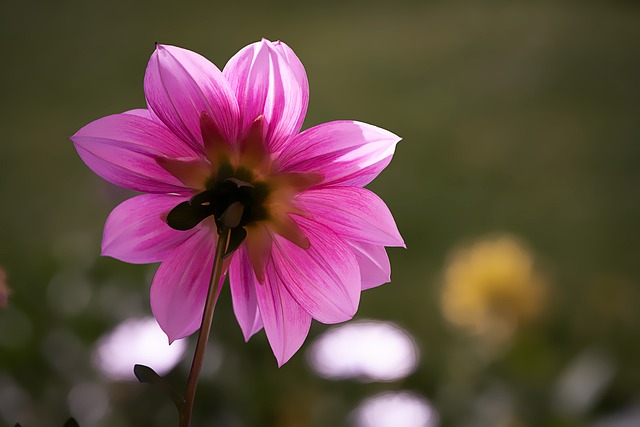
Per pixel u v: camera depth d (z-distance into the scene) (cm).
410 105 391
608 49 425
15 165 314
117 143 56
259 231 57
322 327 117
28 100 384
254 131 56
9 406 99
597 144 335
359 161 57
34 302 115
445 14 497
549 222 279
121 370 95
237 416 101
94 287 118
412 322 205
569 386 119
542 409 116
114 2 514
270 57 56
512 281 133
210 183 57
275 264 57
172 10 506
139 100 386
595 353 124
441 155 336
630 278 240
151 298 58
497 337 133
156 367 95
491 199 299
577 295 227
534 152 334
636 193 297
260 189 57
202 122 56
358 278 57
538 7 487
